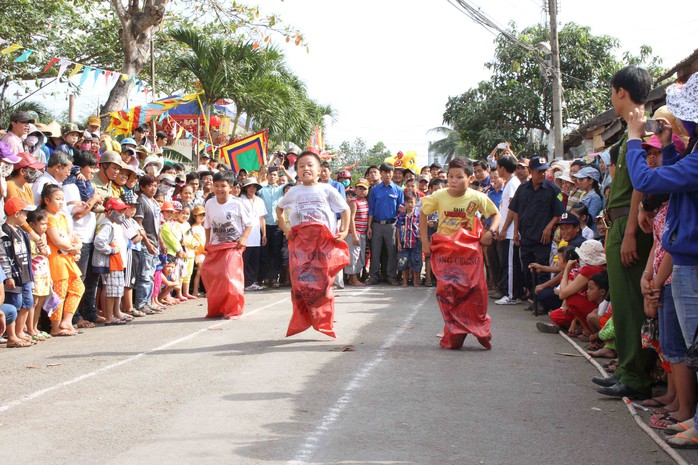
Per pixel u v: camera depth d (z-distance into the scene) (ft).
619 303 18.19
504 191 39.11
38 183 28.96
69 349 25.41
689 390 15.98
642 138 16.81
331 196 27.20
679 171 13.93
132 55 53.78
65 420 16.62
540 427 16.21
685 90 14.25
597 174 32.81
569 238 31.14
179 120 76.59
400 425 16.21
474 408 17.65
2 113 69.00
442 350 24.71
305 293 26.03
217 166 50.57
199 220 41.78
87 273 30.89
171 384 19.93
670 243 14.58
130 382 20.20
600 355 23.54
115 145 40.52
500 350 24.93
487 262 44.24
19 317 26.30
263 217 46.24
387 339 26.66
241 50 70.85
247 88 72.33
